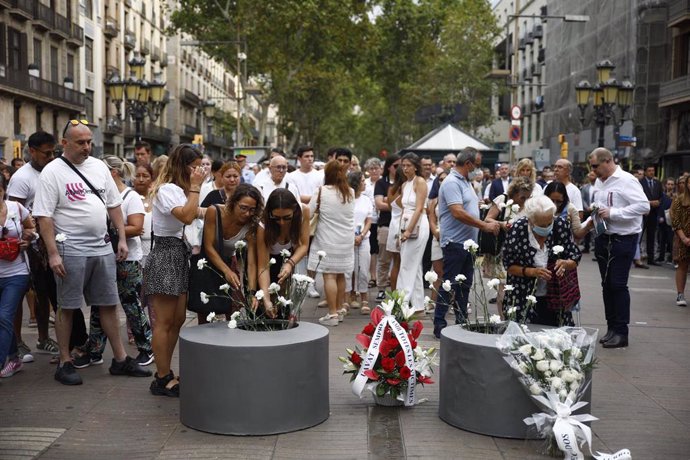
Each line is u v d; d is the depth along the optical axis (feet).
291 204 19.35
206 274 19.43
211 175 30.50
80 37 135.33
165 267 18.85
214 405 16.22
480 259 19.79
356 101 209.36
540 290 19.39
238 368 16.03
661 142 103.40
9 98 111.24
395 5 154.92
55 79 128.36
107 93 152.25
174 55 197.57
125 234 21.88
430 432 16.60
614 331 26.02
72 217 20.10
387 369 17.97
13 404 18.45
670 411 18.40
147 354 22.52
